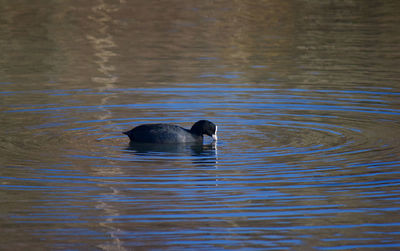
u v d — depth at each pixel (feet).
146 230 35.32
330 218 36.81
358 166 45.52
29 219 36.50
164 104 63.62
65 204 38.70
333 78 73.36
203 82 72.18
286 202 39.17
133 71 77.30
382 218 36.78
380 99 64.64
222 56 84.74
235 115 59.93
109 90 68.90
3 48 87.45
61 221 36.35
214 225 35.94
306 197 39.88
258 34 96.68
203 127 52.60
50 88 69.36
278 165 45.98
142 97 66.13
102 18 105.09
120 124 57.11
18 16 104.94
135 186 41.83
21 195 40.04
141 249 33.06
